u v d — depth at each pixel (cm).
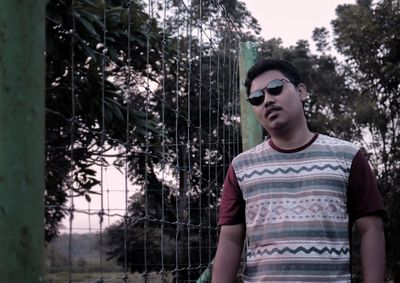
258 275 179
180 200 287
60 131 237
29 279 107
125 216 185
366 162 183
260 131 357
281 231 175
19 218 107
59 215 173
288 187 179
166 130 324
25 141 109
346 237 177
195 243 335
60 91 276
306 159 181
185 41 312
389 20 934
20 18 111
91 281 182
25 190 108
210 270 302
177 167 252
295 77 192
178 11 295
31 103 111
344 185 178
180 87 324
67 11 247
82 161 263
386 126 1152
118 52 318
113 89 333
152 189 285
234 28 360
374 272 175
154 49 308
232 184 193
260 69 190
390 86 934
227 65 364
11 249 105
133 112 350
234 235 194
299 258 172
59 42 251
